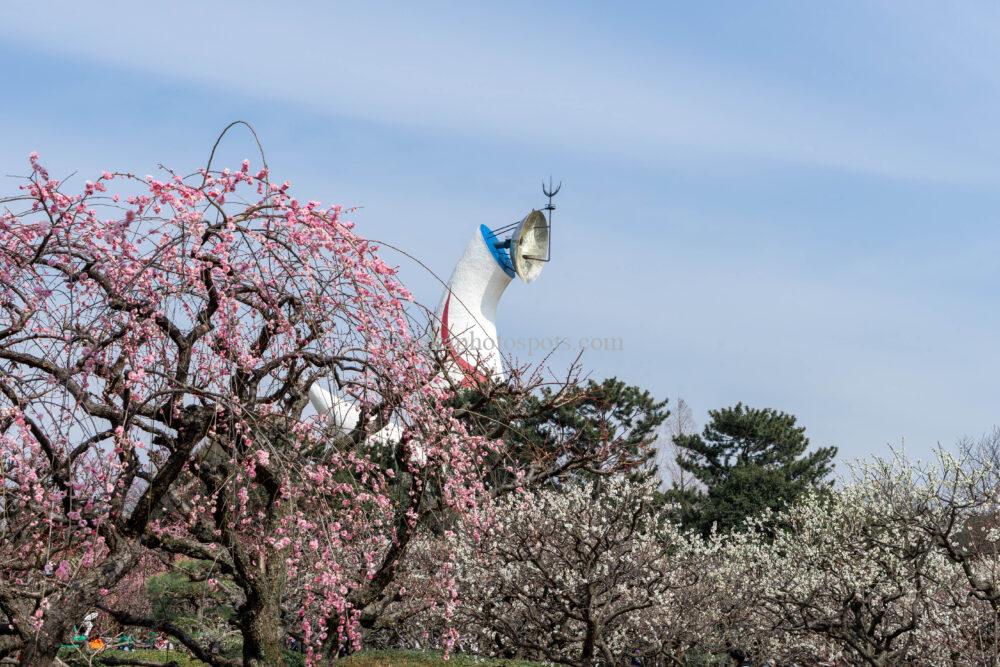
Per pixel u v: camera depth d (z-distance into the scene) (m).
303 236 7.26
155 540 8.19
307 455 8.66
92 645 10.82
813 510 18.08
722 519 28.56
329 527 8.07
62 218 6.93
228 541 8.66
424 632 14.76
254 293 7.82
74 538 7.62
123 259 7.02
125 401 7.01
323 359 7.64
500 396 11.06
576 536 13.91
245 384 7.61
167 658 12.50
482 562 14.29
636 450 14.22
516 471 11.30
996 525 15.17
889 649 14.86
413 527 9.60
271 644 8.83
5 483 6.74
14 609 7.71
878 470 16.11
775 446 33.88
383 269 7.53
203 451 8.62
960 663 14.12
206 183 7.05
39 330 6.77
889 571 15.38
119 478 7.40
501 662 13.45
